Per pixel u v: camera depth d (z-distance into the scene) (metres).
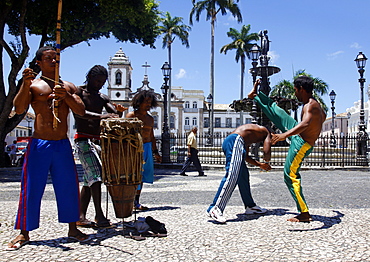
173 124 69.50
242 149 4.52
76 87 3.78
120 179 3.62
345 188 7.68
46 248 3.23
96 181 4.01
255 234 3.73
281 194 6.76
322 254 3.06
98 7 15.43
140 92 5.20
